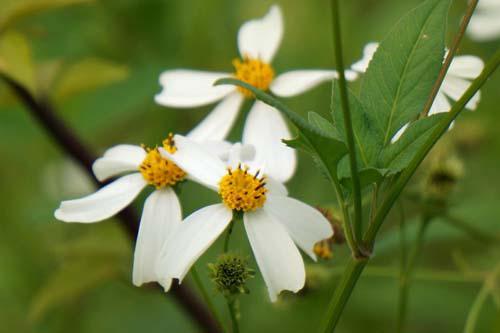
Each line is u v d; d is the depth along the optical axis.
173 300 0.36
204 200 0.39
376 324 0.38
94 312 0.40
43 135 0.40
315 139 0.26
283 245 0.27
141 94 0.40
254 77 0.31
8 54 0.35
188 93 0.31
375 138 0.27
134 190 0.28
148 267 0.28
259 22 0.32
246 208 0.27
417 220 0.35
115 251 0.35
